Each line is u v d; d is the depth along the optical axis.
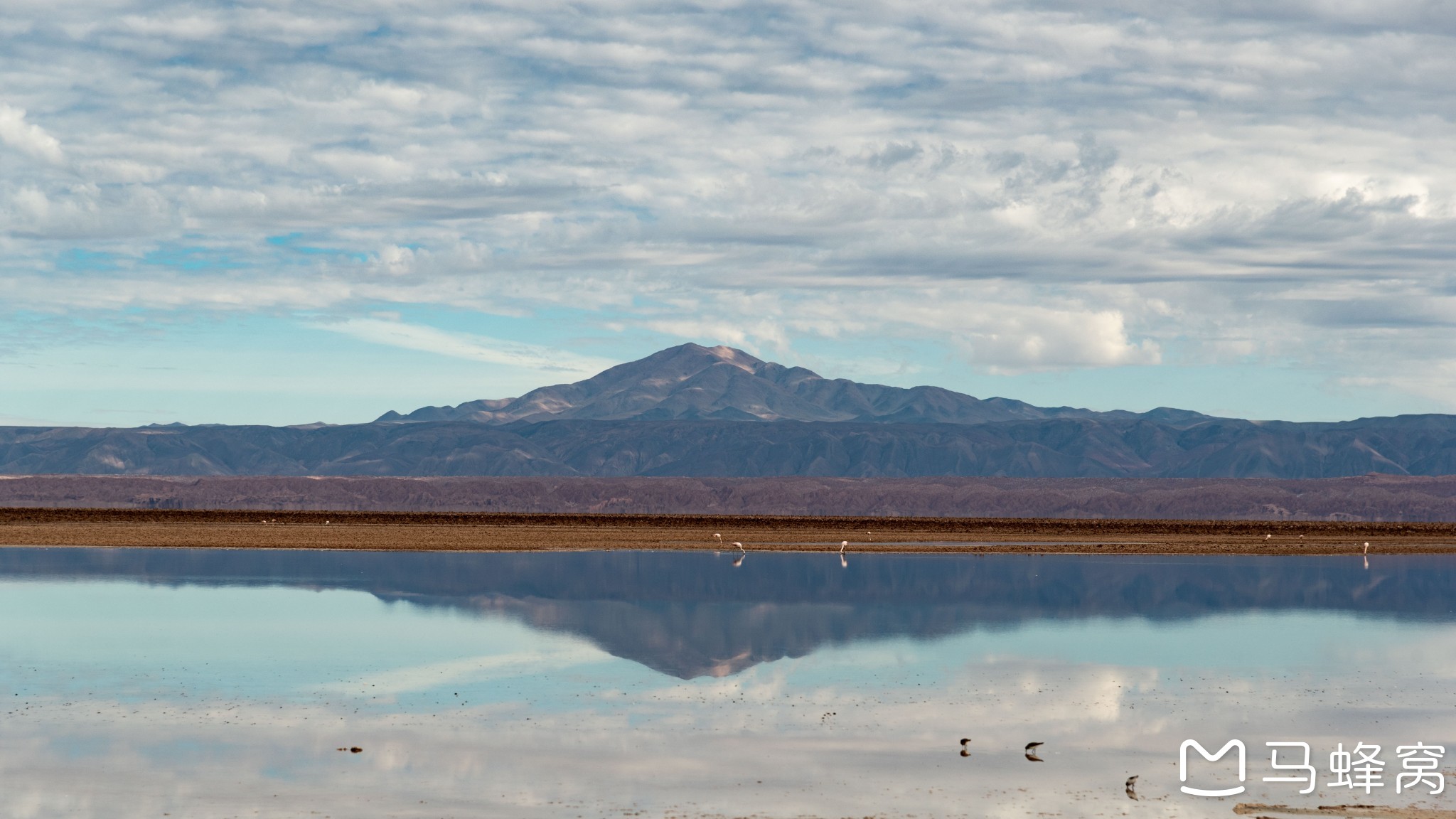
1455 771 25.97
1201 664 39.00
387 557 82.81
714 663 38.59
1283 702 32.97
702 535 122.00
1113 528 159.12
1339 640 44.81
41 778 24.64
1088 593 62.34
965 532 142.12
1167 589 65.25
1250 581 71.69
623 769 25.50
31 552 85.19
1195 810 22.97
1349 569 83.62
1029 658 39.91
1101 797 23.75
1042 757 26.75
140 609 51.16
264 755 26.52
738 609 53.22
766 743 27.86
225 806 22.75
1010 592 62.75
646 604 54.59
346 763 25.89
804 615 51.00
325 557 82.81
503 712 30.98
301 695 33.19
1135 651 41.62
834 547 102.69
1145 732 29.23
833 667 37.97
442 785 24.22
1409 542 126.19
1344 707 32.25
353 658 39.00
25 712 30.69
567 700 32.66
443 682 35.09
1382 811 22.95
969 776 25.19
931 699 32.97
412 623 47.44
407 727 29.23
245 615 49.44
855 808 22.81
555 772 25.25
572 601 55.59
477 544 99.00
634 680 35.44
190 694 33.16
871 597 58.78
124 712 30.83
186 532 113.19
